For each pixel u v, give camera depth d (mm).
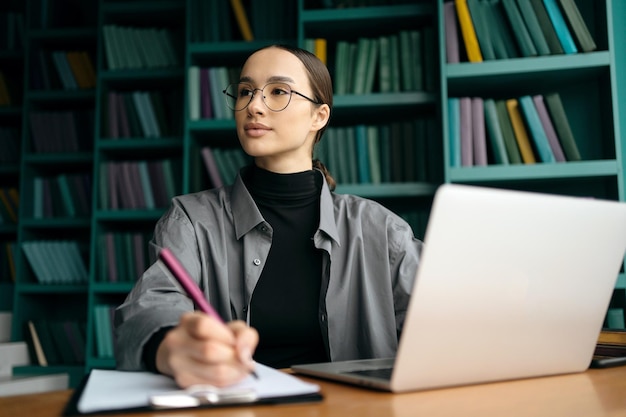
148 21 3062
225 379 575
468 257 615
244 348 572
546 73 2428
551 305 710
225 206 1272
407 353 606
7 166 3170
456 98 2561
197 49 2750
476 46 2445
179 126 2818
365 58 2598
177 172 2797
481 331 650
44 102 3152
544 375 756
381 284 1249
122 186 2820
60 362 2855
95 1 3395
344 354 1213
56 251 2928
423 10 2564
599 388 682
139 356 708
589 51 2363
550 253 688
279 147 1221
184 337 591
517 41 2418
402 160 2535
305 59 1276
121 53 2896
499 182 2504
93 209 2787
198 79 2734
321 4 2689
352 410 545
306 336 1219
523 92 2652
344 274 1238
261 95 1218
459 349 640
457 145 2424
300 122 1232
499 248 637
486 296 641
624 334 979
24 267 2973
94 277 2758
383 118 2770
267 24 2752
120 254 2770
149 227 3078
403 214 2535
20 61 3309
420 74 2537
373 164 2533
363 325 1229
